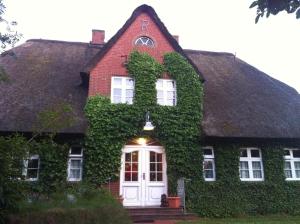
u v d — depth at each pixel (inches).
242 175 626.2
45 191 529.3
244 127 616.1
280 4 203.3
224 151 613.9
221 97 694.5
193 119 615.5
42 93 632.4
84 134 560.4
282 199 616.4
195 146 606.9
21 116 563.8
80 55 803.4
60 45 843.4
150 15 677.9
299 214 612.7
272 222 493.0
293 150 664.4
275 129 629.6
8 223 328.2
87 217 355.9
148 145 608.4
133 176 590.9
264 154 636.7
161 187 592.4
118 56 638.5
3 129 532.7
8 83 641.6
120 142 583.8
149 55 644.7
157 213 527.8
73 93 646.5
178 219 528.1
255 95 725.9
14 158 339.0
